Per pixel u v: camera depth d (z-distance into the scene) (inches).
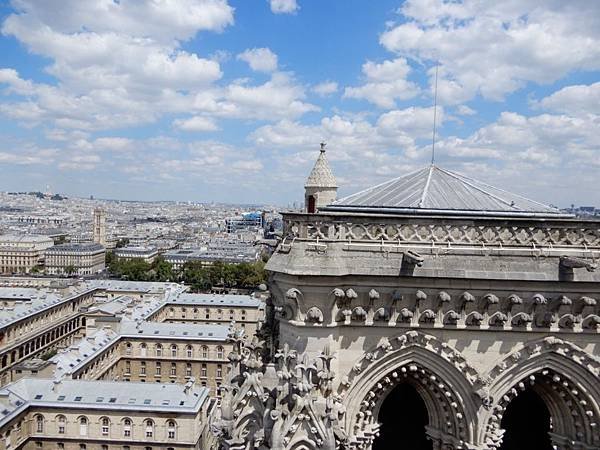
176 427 3715.6
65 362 4628.4
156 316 7411.4
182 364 5826.8
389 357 910.4
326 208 1075.3
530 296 909.2
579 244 931.3
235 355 1015.0
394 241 919.0
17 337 6181.1
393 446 1192.8
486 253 916.6
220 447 950.4
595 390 913.5
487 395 895.1
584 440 929.5
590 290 907.4
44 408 3703.3
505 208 1070.4
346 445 850.1
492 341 913.5
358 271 897.5
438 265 904.9
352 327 911.0
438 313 911.7
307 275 880.9
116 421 3720.5
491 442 904.9
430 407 959.6
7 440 3398.1
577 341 914.1
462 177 1201.4
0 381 5698.8
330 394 892.0
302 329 895.7
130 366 5816.9
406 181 1176.8
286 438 850.1
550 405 970.1
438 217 925.2
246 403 914.7
